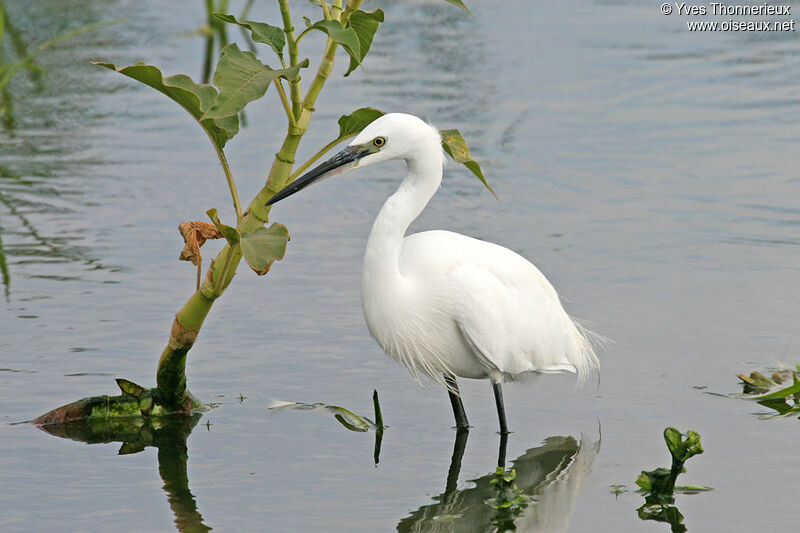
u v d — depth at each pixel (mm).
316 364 11391
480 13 26203
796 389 10000
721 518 8117
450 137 10062
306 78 21062
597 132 18688
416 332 10062
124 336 11828
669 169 17125
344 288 13289
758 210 15570
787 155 17547
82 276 13477
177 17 25219
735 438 9562
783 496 8445
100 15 25188
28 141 18609
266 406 10500
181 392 10281
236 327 12242
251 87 7996
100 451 9539
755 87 20797
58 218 15438
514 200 16078
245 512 8344
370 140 9633
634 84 20953
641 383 10805
